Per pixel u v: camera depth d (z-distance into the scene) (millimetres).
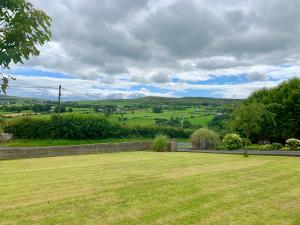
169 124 36844
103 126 28922
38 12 3037
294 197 7922
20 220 6051
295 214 6566
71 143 26578
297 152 20062
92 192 8391
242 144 25078
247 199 7691
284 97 26812
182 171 12203
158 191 8508
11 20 2945
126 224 5871
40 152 18219
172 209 6812
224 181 9969
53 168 13148
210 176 10930
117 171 12242
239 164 14469
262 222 6055
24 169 12820
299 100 25578
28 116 26781
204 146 26031
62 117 27500
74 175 11234
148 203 7281
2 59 2801
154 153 21453
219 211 6699
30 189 8766
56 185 9344
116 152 22328
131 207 6953
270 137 27266
